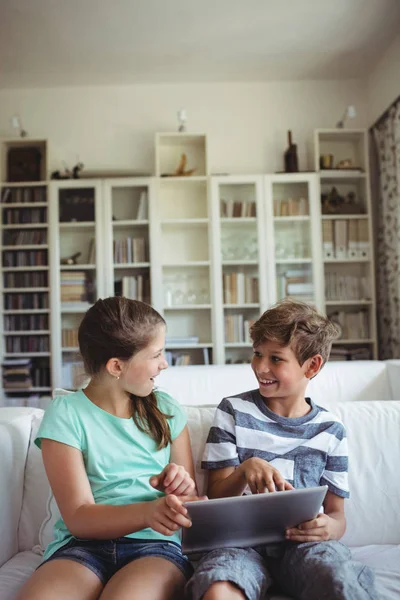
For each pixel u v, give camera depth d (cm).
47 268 433
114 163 458
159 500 96
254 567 99
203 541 101
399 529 134
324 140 457
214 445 122
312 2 340
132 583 92
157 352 115
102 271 429
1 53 399
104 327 112
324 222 435
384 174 419
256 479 105
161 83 460
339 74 450
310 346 122
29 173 445
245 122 461
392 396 258
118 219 435
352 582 92
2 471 121
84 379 124
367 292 434
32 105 459
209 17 356
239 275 431
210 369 258
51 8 341
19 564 120
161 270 430
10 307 434
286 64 431
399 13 357
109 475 112
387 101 417
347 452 125
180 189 447
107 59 414
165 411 124
